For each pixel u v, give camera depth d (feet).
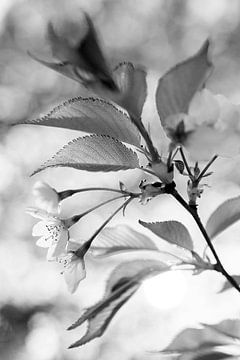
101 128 1.42
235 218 1.59
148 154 1.42
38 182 1.53
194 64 1.26
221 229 1.59
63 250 1.55
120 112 1.42
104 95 1.31
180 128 1.31
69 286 1.55
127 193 1.47
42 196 1.53
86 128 1.42
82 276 1.55
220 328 1.51
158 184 1.42
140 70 1.31
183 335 1.51
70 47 1.26
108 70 1.28
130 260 1.54
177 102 1.30
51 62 1.27
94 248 1.62
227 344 1.51
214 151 1.32
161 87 1.28
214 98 1.32
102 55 1.28
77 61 1.27
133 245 1.61
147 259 1.54
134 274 1.55
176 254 1.62
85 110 1.41
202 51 1.25
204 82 1.30
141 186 1.42
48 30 1.26
